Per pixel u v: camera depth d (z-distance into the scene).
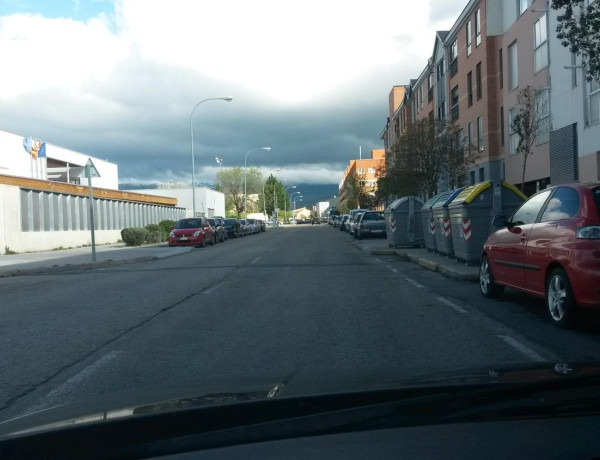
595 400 2.39
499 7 29.20
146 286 14.42
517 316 9.08
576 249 7.32
